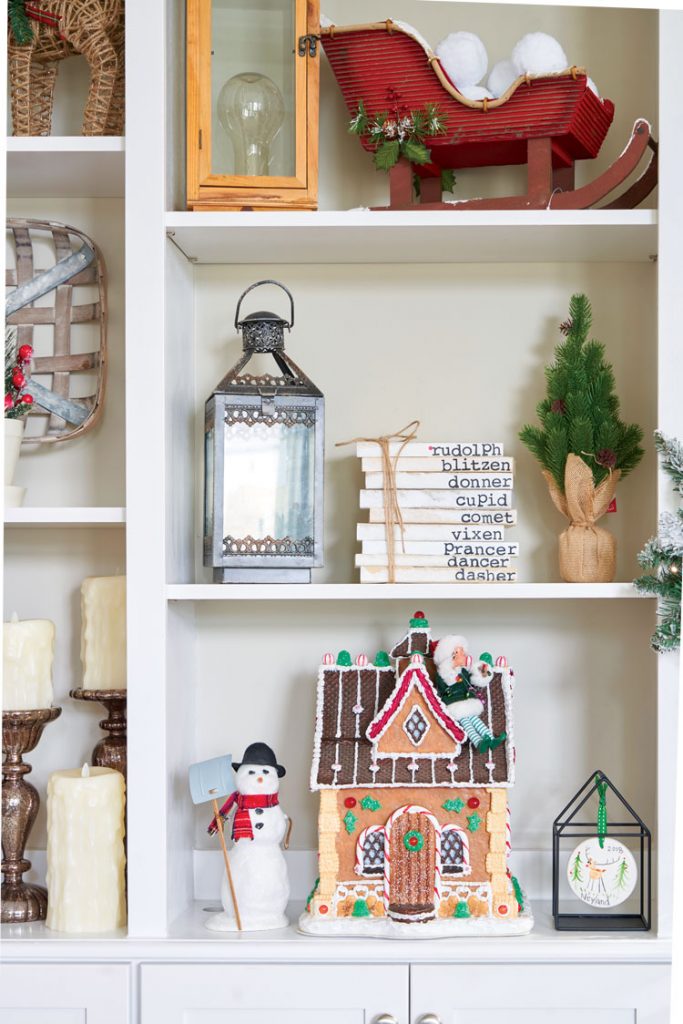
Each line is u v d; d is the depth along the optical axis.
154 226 1.49
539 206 1.55
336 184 1.78
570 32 1.77
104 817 1.51
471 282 1.77
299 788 1.74
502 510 1.59
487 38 1.78
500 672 1.57
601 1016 1.43
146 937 1.46
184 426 1.67
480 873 1.49
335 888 1.49
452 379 1.77
